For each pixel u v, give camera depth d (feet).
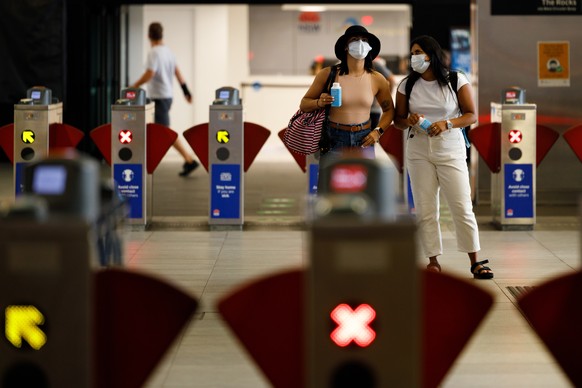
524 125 62.39
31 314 22.86
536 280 48.49
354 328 22.72
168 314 25.85
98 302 25.49
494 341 38.55
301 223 65.98
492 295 25.95
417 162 48.11
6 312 22.86
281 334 25.79
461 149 48.08
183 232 62.69
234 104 63.05
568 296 26.30
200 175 91.20
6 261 22.74
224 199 63.31
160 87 90.07
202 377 34.22
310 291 22.63
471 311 26.20
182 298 25.93
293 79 110.32
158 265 52.44
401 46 111.34
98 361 25.58
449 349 26.35
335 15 111.55
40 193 23.86
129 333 25.73
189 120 107.65
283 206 73.97
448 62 84.23
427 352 26.37
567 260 53.42
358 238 22.44
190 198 77.36
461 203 48.16
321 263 22.53
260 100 110.52
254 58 112.16
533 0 73.61
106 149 65.31
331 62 112.37
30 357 23.04
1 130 65.87
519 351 37.40
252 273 50.57
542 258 54.08
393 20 111.24
